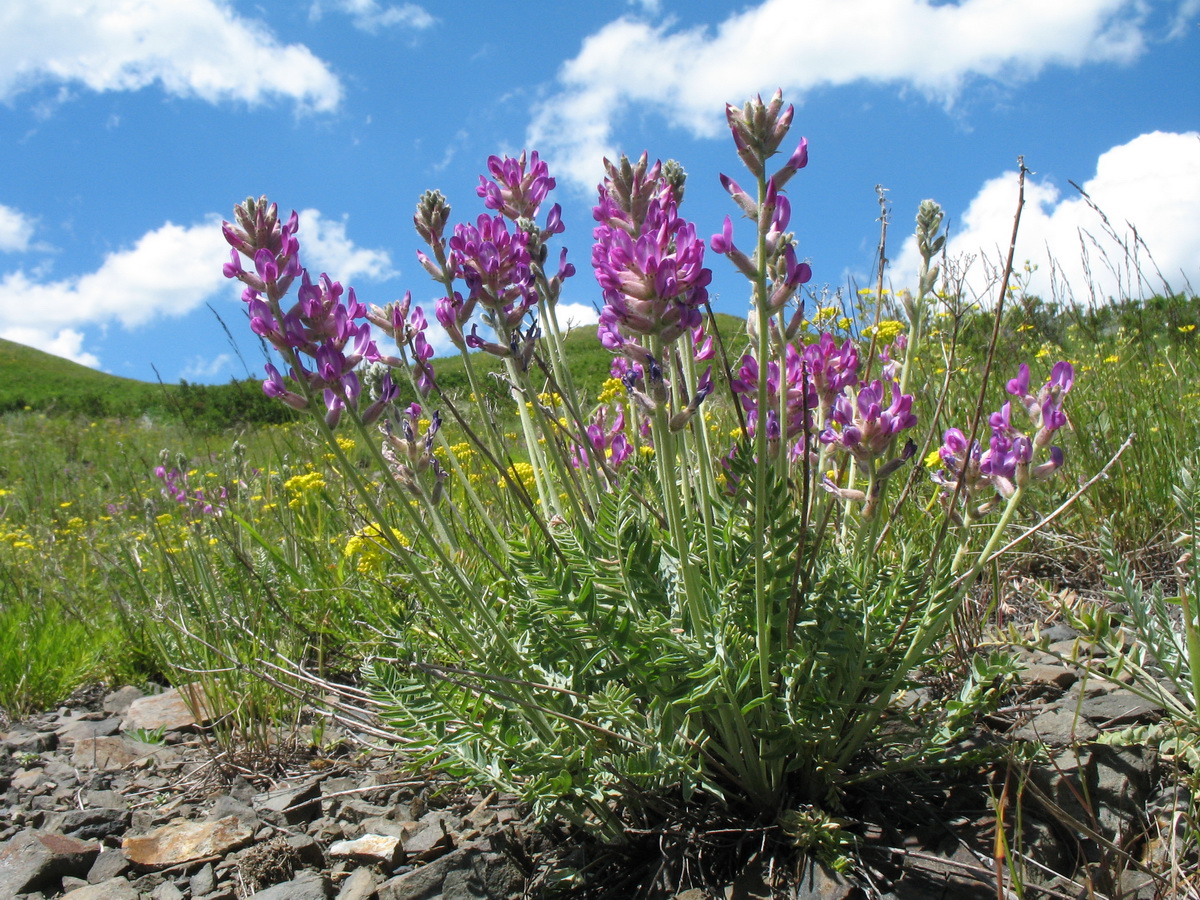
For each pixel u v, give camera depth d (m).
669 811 0.45
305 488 1.01
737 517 0.47
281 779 0.60
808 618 0.45
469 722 0.47
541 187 0.53
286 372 0.41
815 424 0.47
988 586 0.63
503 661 0.51
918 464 0.46
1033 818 0.42
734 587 0.45
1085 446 0.77
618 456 0.59
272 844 0.49
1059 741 0.47
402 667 0.53
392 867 0.47
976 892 0.39
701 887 0.43
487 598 0.54
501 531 0.68
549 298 0.53
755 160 0.36
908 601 0.47
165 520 1.03
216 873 0.49
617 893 0.44
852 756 0.46
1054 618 0.63
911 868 0.41
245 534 0.98
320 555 0.89
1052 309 1.36
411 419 0.49
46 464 2.35
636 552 0.47
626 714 0.44
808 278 0.37
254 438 1.59
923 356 0.95
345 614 0.79
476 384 0.50
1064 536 0.73
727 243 0.37
